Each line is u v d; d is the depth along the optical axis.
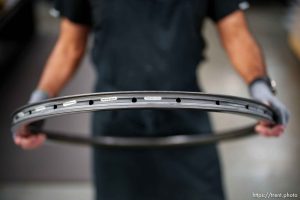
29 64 3.48
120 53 1.33
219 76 3.37
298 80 3.35
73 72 1.40
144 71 1.33
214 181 1.49
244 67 1.25
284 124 1.15
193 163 1.47
